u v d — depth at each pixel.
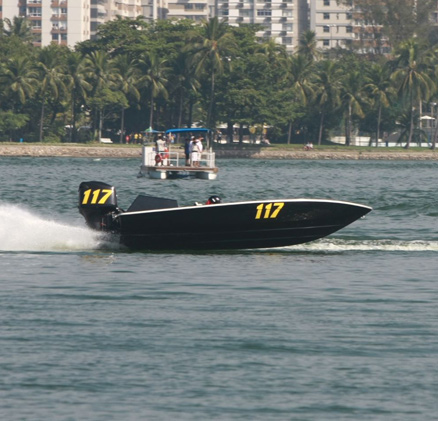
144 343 49.59
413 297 62.91
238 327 53.38
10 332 51.47
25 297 61.84
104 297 62.16
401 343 50.03
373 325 54.16
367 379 43.75
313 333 52.06
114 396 41.19
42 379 43.28
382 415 39.25
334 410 39.78
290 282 68.62
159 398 40.97
